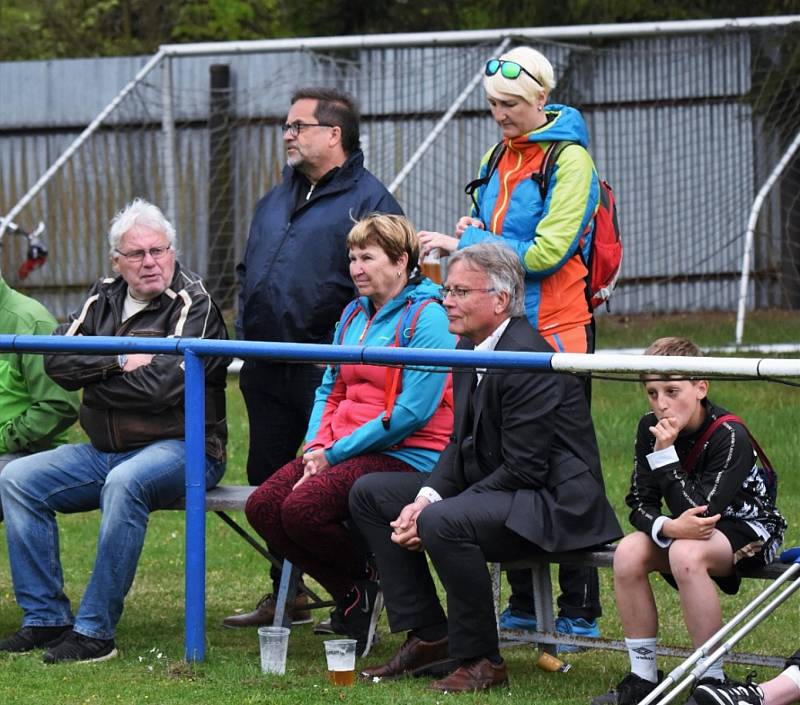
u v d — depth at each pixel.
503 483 18.19
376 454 19.98
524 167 21.20
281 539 20.00
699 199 50.22
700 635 16.92
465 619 18.06
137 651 20.28
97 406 20.67
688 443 17.45
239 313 23.09
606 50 43.97
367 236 20.14
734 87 49.59
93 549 28.45
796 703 16.81
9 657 19.77
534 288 20.83
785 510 28.53
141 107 51.66
